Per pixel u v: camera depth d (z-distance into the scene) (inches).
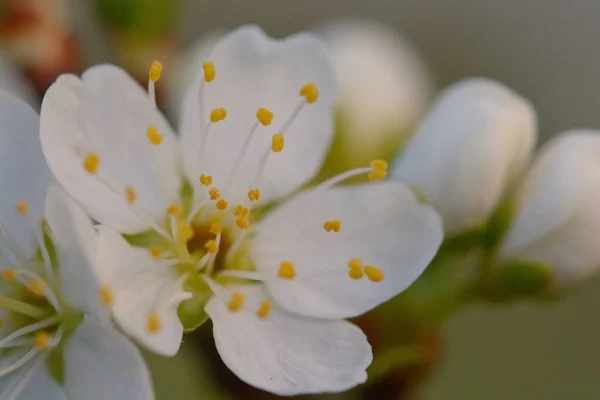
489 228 4.0
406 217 3.7
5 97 3.6
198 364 4.0
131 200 3.7
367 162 4.2
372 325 4.0
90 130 3.7
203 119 3.8
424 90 4.5
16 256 3.7
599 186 3.9
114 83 3.7
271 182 3.8
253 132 3.8
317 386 3.6
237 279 3.8
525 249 4.0
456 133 3.9
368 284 3.7
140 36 4.1
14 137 3.6
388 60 4.3
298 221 3.8
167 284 3.7
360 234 3.8
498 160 3.9
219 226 3.8
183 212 3.8
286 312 3.7
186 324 3.7
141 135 3.7
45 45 4.1
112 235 3.7
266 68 3.8
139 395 3.5
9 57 4.1
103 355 3.6
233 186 3.8
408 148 4.0
